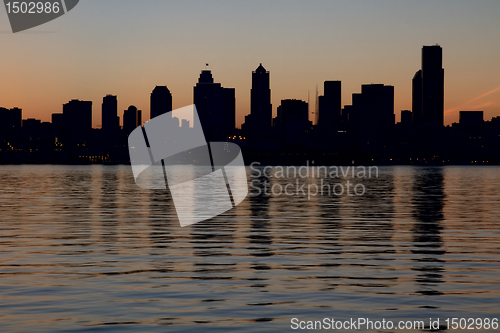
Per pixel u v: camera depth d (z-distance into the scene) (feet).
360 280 70.74
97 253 91.30
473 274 74.49
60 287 66.59
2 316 54.54
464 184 417.49
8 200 224.33
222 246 99.45
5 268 78.18
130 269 77.71
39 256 88.22
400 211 174.70
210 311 56.65
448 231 122.11
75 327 51.31
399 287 66.85
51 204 201.98
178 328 51.19
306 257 87.97
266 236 113.50
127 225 132.98
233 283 69.05
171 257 87.76
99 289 65.72
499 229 126.00
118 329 50.80
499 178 581.53
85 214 161.27
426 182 461.37
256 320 53.72
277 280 70.74
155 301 60.39
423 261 84.33
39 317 54.34
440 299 61.26
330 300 60.90
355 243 103.40
